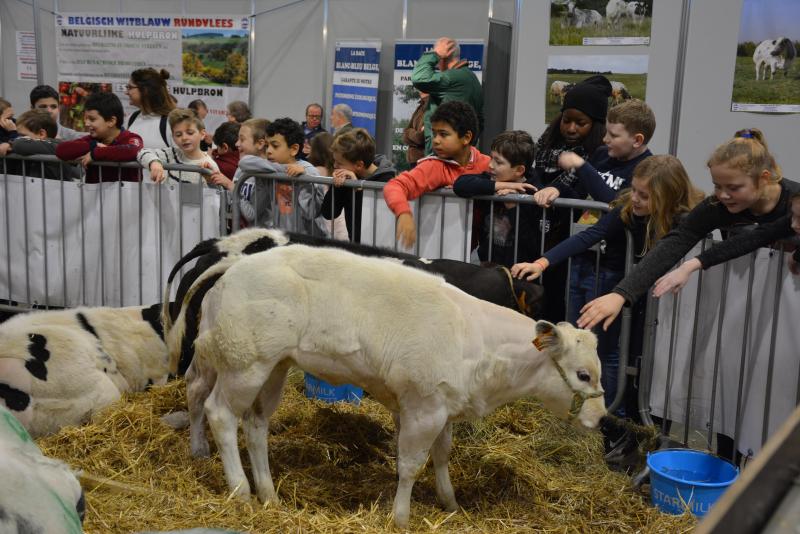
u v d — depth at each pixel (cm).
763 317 350
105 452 360
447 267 374
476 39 787
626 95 670
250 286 312
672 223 360
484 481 355
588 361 307
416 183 423
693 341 379
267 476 334
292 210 479
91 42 989
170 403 411
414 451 310
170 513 306
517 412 402
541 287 381
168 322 377
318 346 310
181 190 505
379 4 868
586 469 372
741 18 607
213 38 945
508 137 429
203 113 896
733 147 317
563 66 698
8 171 571
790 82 596
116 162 520
